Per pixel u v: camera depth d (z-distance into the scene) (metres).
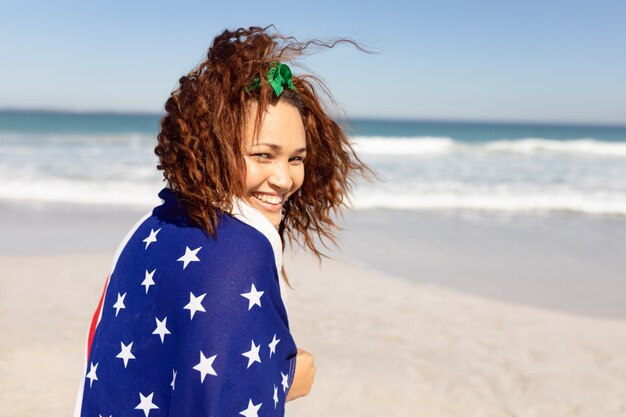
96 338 1.33
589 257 9.24
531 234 10.83
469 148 26.22
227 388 1.12
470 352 5.48
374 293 7.06
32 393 4.40
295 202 1.68
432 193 14.51
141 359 1.21
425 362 5.22
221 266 1.17
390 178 16.66
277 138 1.30
